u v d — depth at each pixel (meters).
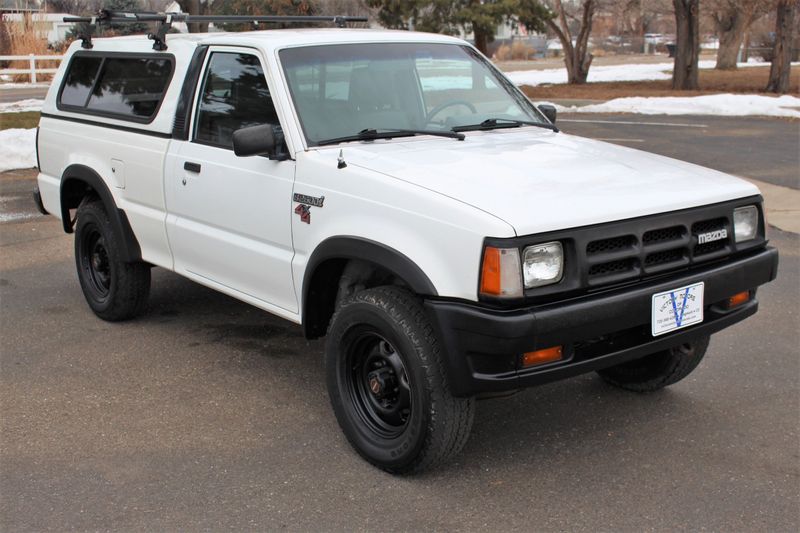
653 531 3.42
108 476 3.87
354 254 3.82
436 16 25.89
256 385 4.94
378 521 3.51
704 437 4.27
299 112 4.36
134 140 5.42
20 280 7.16
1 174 12.03
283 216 4.32
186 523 3.49
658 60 49.03
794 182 10.91
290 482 3.82
